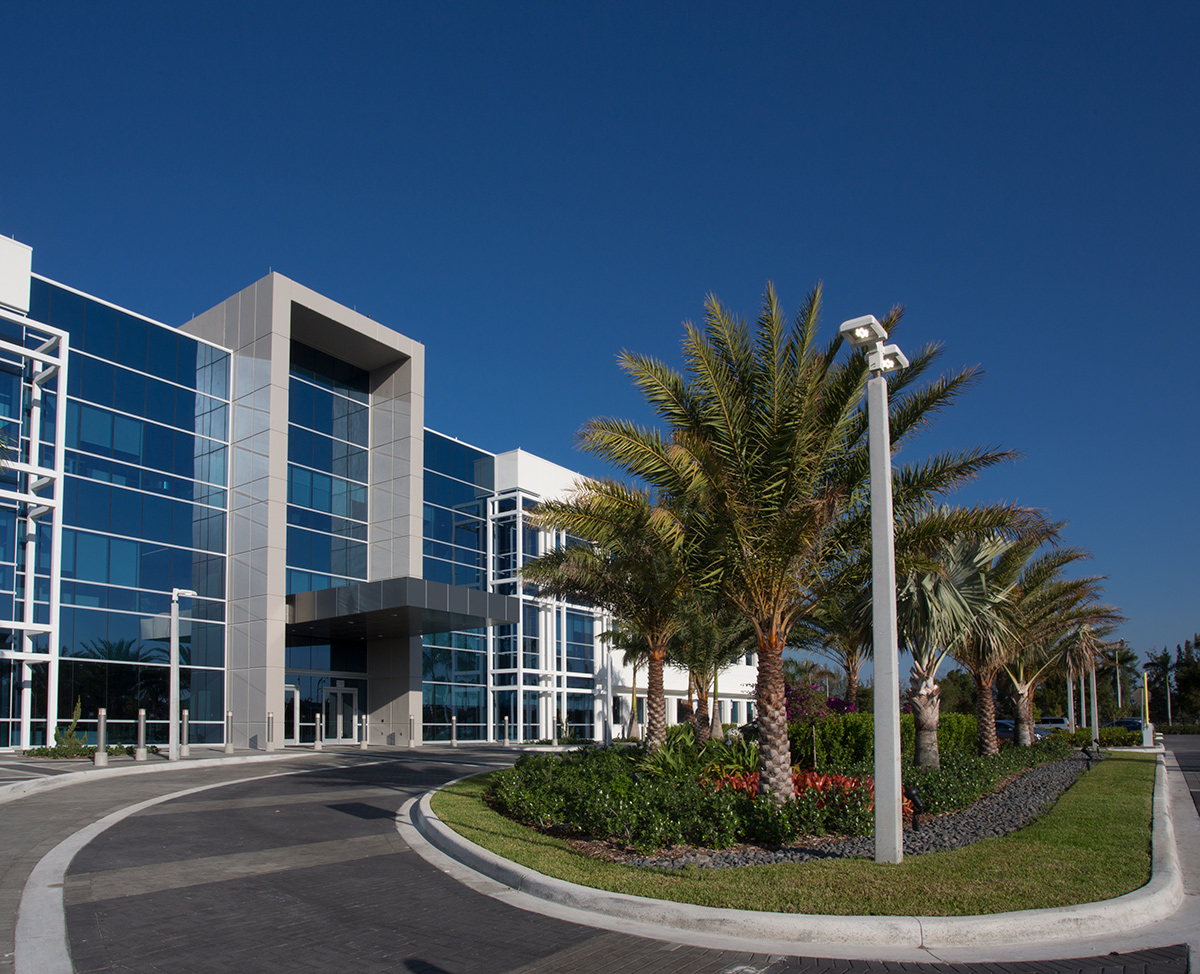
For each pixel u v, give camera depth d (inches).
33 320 1100.5
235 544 1290.6
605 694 1865.2
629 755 751.1
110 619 1133.1
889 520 386.9
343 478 1475.1
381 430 1526.8
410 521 1466.5
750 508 506.0
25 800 626.8
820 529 511.5
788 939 279.1
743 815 450.9
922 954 265.9
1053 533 800.9
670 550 563.8
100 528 1140.5
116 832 482.0
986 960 259.4
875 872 344.2
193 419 1278.3
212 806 599.2
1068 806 563.8
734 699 2247.8
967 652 907.4
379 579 1473.9
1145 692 1744.6
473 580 1680.6
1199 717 3097.9
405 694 1448.1
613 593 790.5
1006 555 828.6
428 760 1071.0
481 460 1738.4
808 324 492.1
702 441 511.2
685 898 310.0
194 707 1218.6
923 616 679.7
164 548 1212.5
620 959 262.4
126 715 1132.5
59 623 1064.2
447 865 399.2
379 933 289.0
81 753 998.4
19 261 1077.8
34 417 1073.5
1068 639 1150.3
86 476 1135.6
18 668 1026.1
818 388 510.0
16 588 1042.1
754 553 506.6
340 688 1446.9
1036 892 311.7
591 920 304.3
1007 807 574.9
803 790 516.4
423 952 269.1
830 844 432.5
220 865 395.9
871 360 397.1
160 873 376.8
